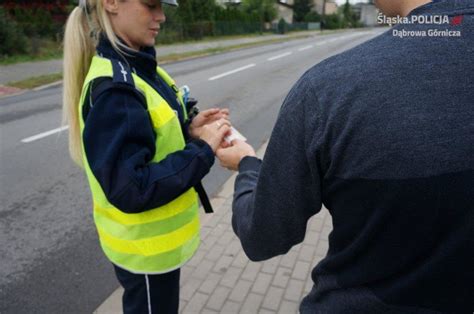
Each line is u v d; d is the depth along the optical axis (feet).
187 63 53.21
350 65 2.69
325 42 99.96
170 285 5.81
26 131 22.17
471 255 2.53
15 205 13.47
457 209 2.44
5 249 10.91
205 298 8.48
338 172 2.75
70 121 5.41
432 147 2.40
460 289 2.66
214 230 11.23
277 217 3.14
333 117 2.66
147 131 4.55
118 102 4.39
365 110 2.54
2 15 51.83
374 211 2.68
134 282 5.58
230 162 4.44
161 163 4.68
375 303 2.94
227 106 27.89
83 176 15.88
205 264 9.62
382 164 2.52
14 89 35.65
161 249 5.33
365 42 2.83
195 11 103.14
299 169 2.93
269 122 23.88
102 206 5.14
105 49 4.84
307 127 2.81
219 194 13.82
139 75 5.04
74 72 5.16
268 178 3.10
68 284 9.48
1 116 25.75
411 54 2.53
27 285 9.45
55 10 68.39
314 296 3.46
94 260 10.43
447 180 2.40
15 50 52.80
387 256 2.78
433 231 2.56
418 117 2.43
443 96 2.42
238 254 10.03
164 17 5.06
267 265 9.57
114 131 4.34
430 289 2.74
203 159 4.79
